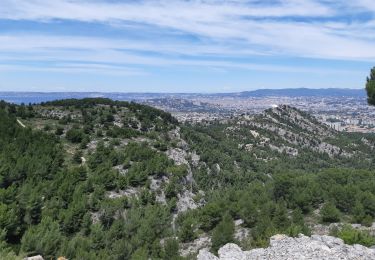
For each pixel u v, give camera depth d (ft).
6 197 143.54
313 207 179.22
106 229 161.68
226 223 146.10
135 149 261.24
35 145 229.66
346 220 161.79
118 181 205.26
